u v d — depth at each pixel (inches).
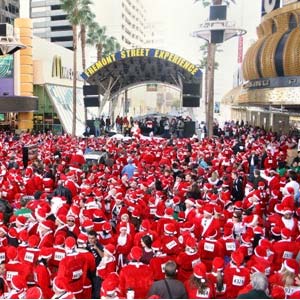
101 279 288.0
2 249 281.7
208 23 995.9
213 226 333.1
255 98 1227.2
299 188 519.8
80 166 667.4
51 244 304.3
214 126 1646.2
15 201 479.2
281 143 1057.5
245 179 589.6
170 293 221.1
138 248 256.7
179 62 1491.1
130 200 422.6
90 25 2220.7
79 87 2325.3
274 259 295.7
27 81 1836.9
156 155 818.2
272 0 1306.6
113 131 1717.5
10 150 920.9
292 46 1096.2
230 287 247.4
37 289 214.4
